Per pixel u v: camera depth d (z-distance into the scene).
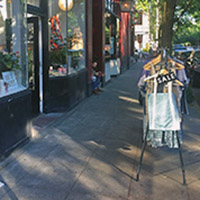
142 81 5.11
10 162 4.63
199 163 4.73
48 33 7.47
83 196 3.69
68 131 6.32
